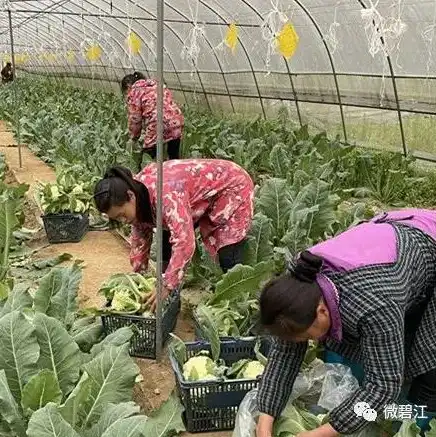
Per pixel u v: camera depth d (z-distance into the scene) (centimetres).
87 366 283
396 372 209
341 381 285
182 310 436
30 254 577
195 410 303
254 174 879
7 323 277
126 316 362
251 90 1303
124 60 1812
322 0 882
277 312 204
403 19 805
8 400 252
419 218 245
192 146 962
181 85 1619
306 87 1121
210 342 321
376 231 229
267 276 356
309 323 204
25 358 273
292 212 447
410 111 900
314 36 1000
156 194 335
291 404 280
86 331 348
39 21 1834
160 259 344
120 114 1357
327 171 744
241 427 265
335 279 211
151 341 368
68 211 605
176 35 1382
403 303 212
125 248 598
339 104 1052
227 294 353
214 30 1241
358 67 960
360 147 1031
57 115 1337
